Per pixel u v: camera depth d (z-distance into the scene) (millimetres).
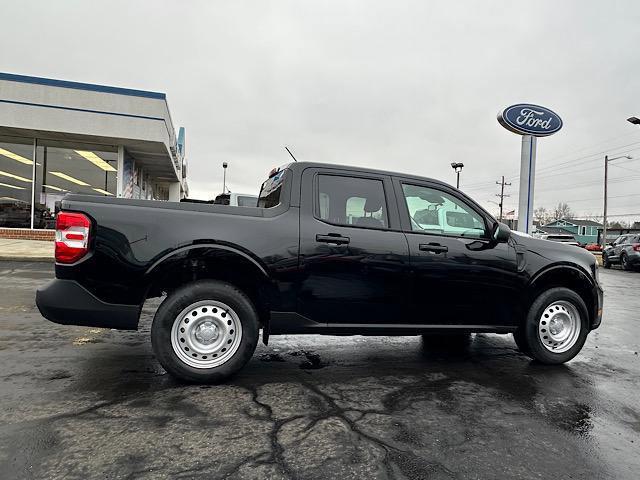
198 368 3555
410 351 4980
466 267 4195
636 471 2527
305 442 2693
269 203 4555
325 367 4254
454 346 5273
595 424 3146
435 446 2721
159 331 3498
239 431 2803
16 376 3660
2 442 2553
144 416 2969
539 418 3211
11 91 14117
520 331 4543
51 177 16547
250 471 2354
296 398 3404
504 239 4273
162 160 19078
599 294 4738
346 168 4125
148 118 15367
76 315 3371
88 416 2938
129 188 17719
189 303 3537
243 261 3641
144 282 3471
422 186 4312
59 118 14555
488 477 2400
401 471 2418
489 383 3953
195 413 3049
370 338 5523
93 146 16344
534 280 4422
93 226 3412
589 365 4660
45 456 2418
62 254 3373
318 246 3818
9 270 10219
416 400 3469
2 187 16172
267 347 4945
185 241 3523
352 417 3090
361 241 3936
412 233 4129
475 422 3096
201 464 2402
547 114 14414
